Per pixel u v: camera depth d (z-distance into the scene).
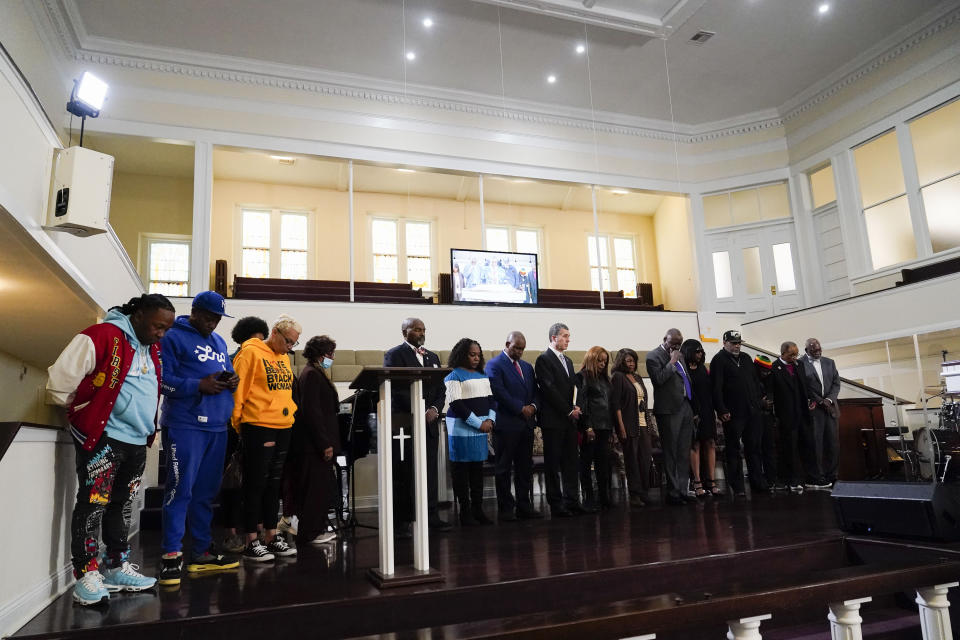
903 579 2.33
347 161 8.84
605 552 3.06
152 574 2.96
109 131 7.70
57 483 2.61
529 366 4.56
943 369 5.47
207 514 3.01
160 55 8.00
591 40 8.29
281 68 8.49
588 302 11.05
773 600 2.07
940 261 7.88
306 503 3.60
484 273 8.41
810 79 9.45
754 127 10.36
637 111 10.10
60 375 2.40
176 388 2.82
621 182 10.04
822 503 4.53
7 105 2.56
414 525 2.72
